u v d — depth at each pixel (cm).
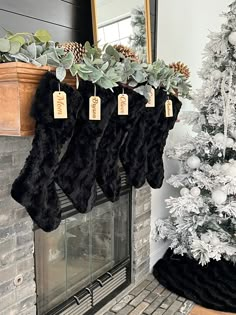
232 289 215
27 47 104
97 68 123
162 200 258
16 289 141
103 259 204
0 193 128
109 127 145
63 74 109
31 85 105
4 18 127
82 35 165
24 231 142
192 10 259
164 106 181
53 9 148
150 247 247
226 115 209
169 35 243
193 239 224
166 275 234
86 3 165
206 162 224
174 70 185
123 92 147
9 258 136
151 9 219
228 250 217
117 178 156
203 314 199
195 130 231
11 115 106
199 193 218
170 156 235
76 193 128
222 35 206
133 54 159
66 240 173
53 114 108
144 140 171
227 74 210
